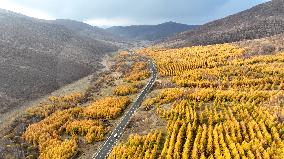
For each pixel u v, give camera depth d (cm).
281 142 6147
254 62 12731
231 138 6669
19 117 11756
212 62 14075
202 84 11119
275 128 6619
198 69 13312
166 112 8706
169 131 7581
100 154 7881
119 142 8275
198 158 6397
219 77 11506
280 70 10812
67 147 8425
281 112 7200
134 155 6988
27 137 9544
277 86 9681
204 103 9062
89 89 14538
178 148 6788
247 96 8694
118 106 10644
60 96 14150
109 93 13150
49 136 9262
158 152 7069
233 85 10381
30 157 8425
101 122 9731
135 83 13525
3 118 12656
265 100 8419
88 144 8681
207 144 6706
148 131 8238
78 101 12838
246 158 5900
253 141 6431
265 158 5834
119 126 9238
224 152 6247
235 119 7350
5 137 9856
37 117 11488
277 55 12962
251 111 7762
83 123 9656
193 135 7288
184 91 10288
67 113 10844
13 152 8769
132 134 8044
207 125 7662
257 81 10269
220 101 8831
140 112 9725
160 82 12850
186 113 8188
